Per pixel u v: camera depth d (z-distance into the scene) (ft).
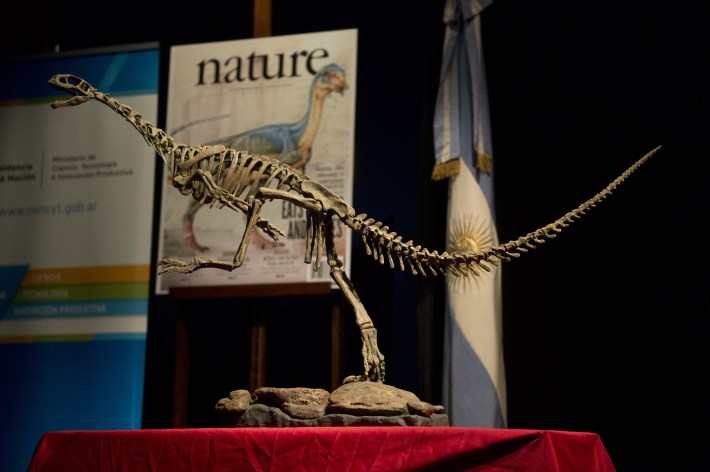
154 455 8.34
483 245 12.55
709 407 12.67
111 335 13.39
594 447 8.64
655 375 13.15
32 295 13.71
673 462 12.87
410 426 8.69
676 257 13.24
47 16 15.57
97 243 13.67
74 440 8.61
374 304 14.08
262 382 13.11
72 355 13.44
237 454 8.20
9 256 13.85
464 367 12.29
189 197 13.38
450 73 13.01
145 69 13.91
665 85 13.62
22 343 13.60
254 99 13.52
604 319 13.52
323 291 12.67
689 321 13.05
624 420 13.21
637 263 13.46
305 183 10.35
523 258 13.97
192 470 8.23
